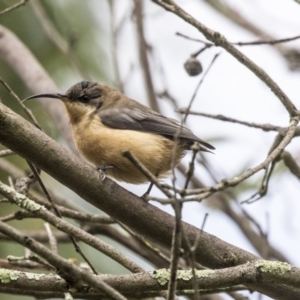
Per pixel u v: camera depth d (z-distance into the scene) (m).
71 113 11.55
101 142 10.71
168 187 6.50
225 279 7.88
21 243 6.31
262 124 10.38
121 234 11.95
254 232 13.52
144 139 10.66
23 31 15.01
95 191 8.67
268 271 7.94
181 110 10.51
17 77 14.84
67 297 7.59
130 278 7.84
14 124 8.21
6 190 7.95
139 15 14.37
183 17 9.48
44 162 8.44
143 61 14.12
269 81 9.55
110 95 11.79
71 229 8.18
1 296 11.83
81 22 14.80
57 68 14.92
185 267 10.47
